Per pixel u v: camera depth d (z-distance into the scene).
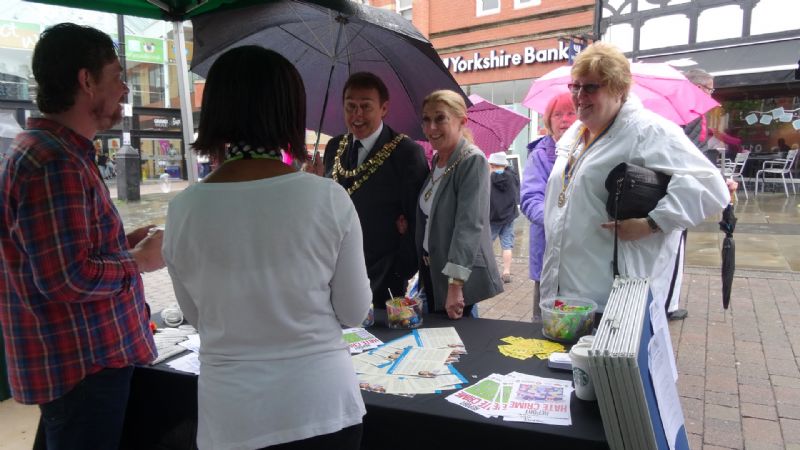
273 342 1.16
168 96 18.48
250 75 1.16
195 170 2.72
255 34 2.74
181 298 1.27
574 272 2.19
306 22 2.68
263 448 1.12
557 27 11.40
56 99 1.45
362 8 2.09
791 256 6.51
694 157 2.05
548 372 1.71
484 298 2.38
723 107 12.55
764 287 5.34
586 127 2.33
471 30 12.52
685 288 5.37
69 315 1.48
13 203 1.39
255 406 1.12
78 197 1.40
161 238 1.77
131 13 2.49
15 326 1.47
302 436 1.12
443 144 2.38
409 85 2.86
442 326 2.17
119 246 1.59
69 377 1.49
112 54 1.54
